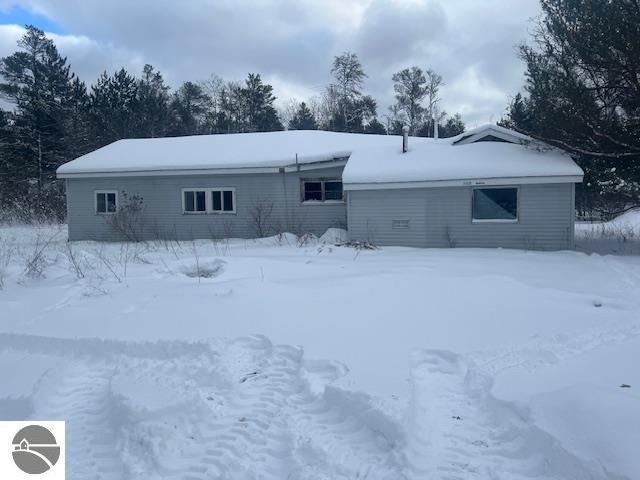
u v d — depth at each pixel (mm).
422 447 4301
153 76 56781
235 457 4289
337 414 4891
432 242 16781
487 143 18625
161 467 4199
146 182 20891
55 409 5371
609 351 6266
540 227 16031
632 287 10164
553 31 16344
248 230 20266
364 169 17484
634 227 24172
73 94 48188
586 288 10047
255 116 57156
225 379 5645
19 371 6172
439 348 6281
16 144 41094
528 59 17094
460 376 5691
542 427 4191
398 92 57219
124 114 45719
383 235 17172
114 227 20719
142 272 11531
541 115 16547
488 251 15133
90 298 9211
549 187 15891
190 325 7375
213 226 20500
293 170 19516
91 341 6848
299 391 5445
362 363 5824
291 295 8875
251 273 11125
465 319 7516
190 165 20219
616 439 3869
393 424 4332
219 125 57719
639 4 14539
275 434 4637
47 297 9312
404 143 18625
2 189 35188
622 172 16562
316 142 21953
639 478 3439
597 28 14812
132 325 7473
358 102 56281
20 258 13898
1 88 50438
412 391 5008
